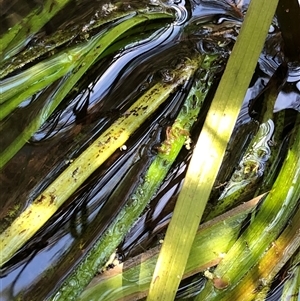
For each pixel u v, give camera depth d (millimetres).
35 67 201
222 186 214
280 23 217
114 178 204
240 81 177
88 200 201
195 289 198
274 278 201
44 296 183
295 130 216
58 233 195
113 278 189
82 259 189
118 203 199
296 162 205
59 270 187
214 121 177
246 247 195
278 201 201
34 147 205
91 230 195
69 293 184
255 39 178
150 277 190
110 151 197
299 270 203
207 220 206
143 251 199
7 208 192
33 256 190
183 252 171
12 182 196
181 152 215
